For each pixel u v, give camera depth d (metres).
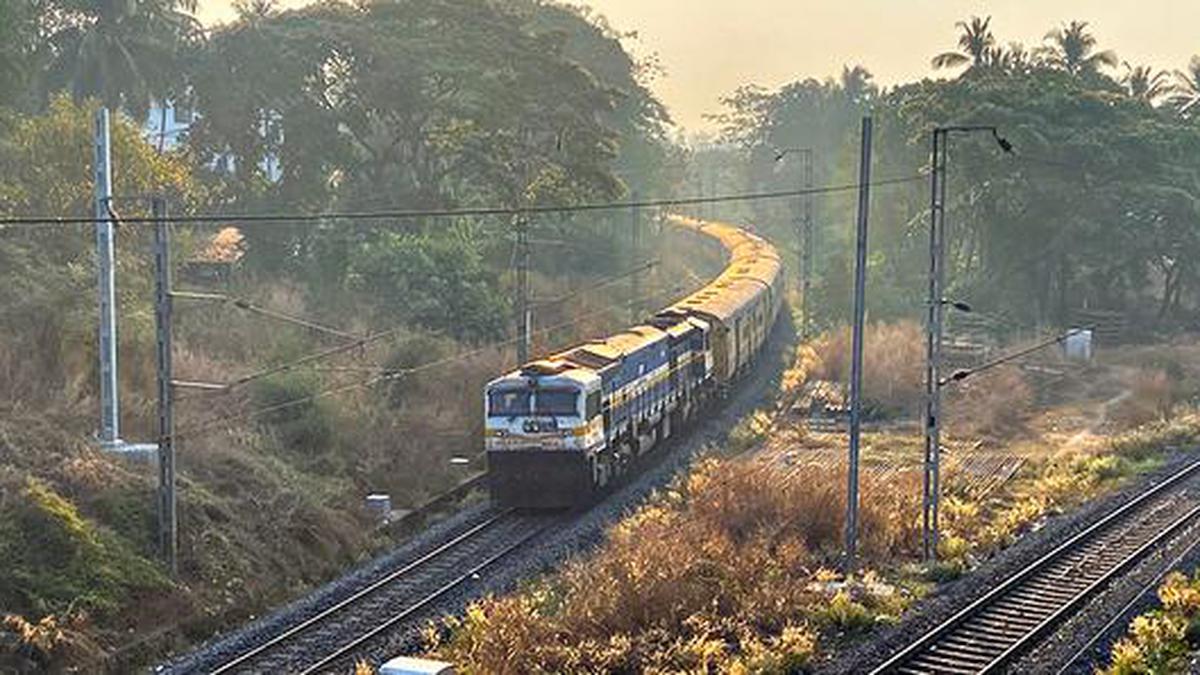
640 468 35.94
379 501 30.72
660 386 37.41
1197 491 32.06
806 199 61.88
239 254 48.91
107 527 24.06
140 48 49.69
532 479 30.22
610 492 32.91
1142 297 65.88
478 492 33.44
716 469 30.78
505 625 20.48
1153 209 56.59
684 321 41.41
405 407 37.75
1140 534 27.73
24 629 20.06
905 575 25.47
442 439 36.56
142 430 29.08
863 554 26.91
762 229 113.00
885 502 29.41
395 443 34.66
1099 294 62.91
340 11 52.47
